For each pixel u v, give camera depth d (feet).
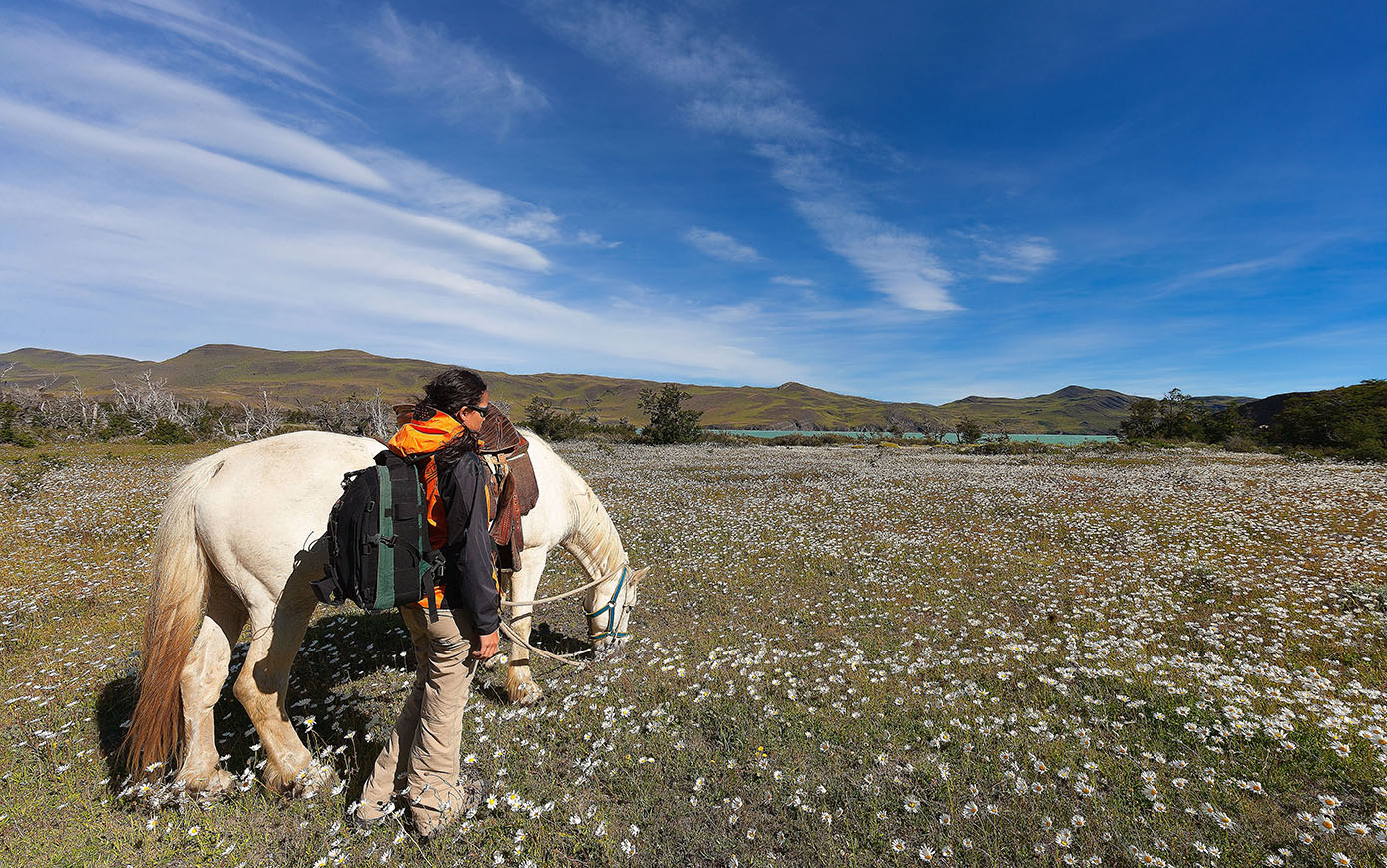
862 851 9.06
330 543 8.78
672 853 9.14
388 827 9.57
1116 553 28.55
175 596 10.28
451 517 8.77
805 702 13.91
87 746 12.03
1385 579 22.39
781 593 22.89
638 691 14.65
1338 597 20.85
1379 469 67.92
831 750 11.64
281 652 10.54
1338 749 11.04
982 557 28.45
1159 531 33.40
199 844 9.26
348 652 17.19
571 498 15.29
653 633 18.97
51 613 20.24
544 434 157.28
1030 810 9.80
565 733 12.64
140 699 10.18
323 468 10.85
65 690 14.44
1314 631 17.76
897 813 9.88
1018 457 106.83
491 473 10.35
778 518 39.55
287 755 10.64
